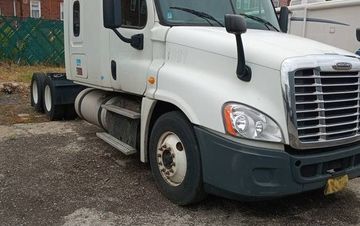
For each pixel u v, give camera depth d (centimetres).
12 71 1568
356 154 439
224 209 463
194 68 449
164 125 470
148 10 504
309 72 397
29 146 677
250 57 409
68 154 638
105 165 592
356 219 450
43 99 908
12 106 1008
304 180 401
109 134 612
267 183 393
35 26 1753
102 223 430
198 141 425
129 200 482
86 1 619
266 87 398
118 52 561
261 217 450
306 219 448
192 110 428
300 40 465
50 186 518
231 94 405
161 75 475
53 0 3366
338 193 515
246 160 389
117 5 482
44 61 1789
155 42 497
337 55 421
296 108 390
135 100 572
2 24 1706
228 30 397
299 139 391
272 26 546
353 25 824
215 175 411
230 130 394
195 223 433
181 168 455
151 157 497
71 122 855
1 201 474
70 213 449
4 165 586
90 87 672
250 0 542
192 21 497
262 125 390
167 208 463
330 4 854
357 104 432
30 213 449
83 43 640
